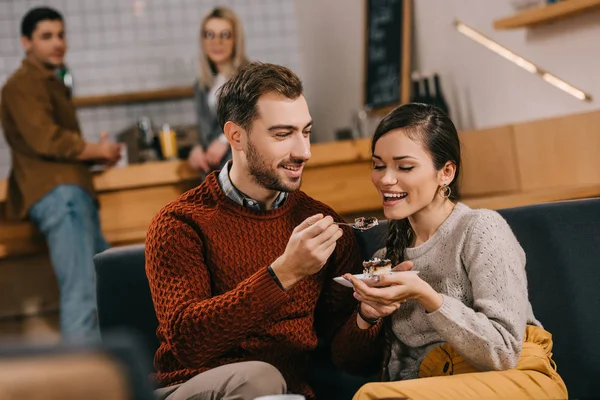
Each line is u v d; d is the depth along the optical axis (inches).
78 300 151.3
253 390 66.7
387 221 83.0
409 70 185.5
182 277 73.1
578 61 137.2
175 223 74.8
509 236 72.0
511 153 142.4
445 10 174.1
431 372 71.4
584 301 78.8
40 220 153.0
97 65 243.1
